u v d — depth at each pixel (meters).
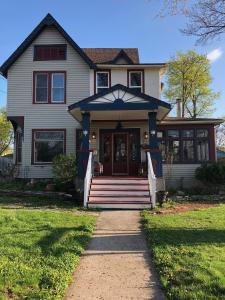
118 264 7.61
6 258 7.39
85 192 15.20
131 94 17.19
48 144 22.16
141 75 22.80
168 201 16.72
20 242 8.49
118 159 21.92
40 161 22.02
